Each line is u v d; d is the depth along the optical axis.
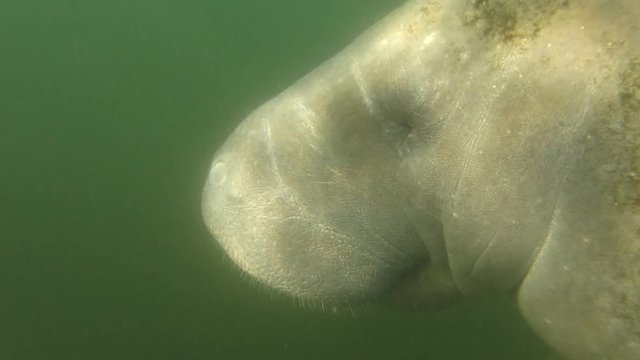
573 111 0.51
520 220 0.56
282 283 0.68
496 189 0.56
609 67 0.50
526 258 0.57
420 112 0.58
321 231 0.66
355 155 0.64
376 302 0.72
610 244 0.51
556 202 0.53
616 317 0.52
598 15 0.51
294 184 0.67
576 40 0.51
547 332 0.58
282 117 0.68
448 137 0.58
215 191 0.72
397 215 0.64
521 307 0.61
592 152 0.51
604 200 0.51
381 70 0.60
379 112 0.61
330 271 0.67
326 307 0.74
